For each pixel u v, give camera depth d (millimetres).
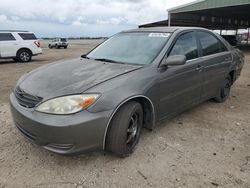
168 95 3654
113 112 2848
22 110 2889
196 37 4457
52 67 3641
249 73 10078
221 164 3115
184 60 3453
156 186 2678
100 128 2789
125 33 4543
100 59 3895
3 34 13914
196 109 5105
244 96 6262
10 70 10844
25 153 3238
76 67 3508
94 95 2775
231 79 5715
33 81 3180
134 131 3262
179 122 4391
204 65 4402
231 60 5383
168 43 3801
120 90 2949
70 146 2717
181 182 2750
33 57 18172
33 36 14977
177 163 3109
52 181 2721
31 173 2846
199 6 22234
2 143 3484
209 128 4180
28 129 2840
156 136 3811
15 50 14219
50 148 2771
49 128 2648
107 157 3188
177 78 3756
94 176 2818
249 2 18047
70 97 2719
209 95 4906
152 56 3656
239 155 3342
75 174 2846
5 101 5543
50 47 36406
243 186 2709
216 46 4996
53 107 2693
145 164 3068
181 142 3650
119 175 2846
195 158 3234
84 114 2697
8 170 2889
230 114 4875
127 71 3246
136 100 3252
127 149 3141
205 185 2709
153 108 3408
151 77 3342
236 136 3910
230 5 19453
